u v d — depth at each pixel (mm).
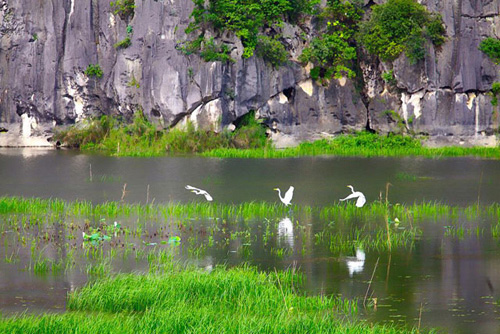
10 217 28375
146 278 18734
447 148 60625
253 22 64375
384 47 65812
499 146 62938
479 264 21453
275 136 66500
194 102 63312
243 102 64812
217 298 17109
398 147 62219
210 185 39031
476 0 66250
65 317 15719
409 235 25656
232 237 25078
